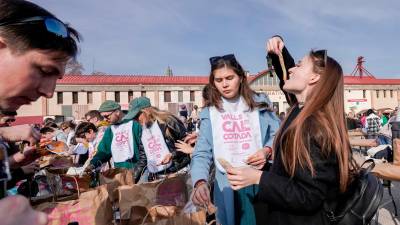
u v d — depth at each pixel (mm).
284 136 1838
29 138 1817
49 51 993
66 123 10945
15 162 1789
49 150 1938
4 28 925
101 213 2445
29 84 994
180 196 3008
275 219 1853
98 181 3475
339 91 1851
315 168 1675
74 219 2352
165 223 2297
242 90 2922
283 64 2645
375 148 6703
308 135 1712
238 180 1861
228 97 2883
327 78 1857
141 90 36188
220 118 2873
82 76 36156
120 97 35750
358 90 40625
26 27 941
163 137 4266
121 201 2697
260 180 1803
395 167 4477
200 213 2416
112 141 4766
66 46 1047
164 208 2510
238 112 2895
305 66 2059
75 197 2586
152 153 4254
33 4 1023
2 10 935
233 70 2805
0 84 963
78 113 33750
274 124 2969
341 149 1709
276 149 2004
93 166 4133
